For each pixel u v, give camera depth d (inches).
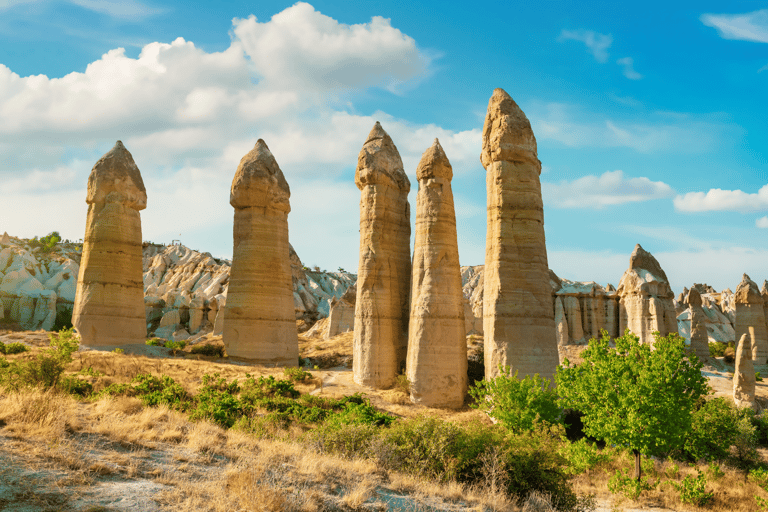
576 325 2511.1
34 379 774.5
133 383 935.0
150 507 334.0
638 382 748.0
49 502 314.7
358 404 1107.3
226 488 388.5
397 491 474.3
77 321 1656.0
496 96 1384.1
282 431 708.0
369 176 1567.4
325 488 433.4
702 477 796.0
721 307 4704.7
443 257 1397.6
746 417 1312.7
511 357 1224.2
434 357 1328.7
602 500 739.4
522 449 578.6
